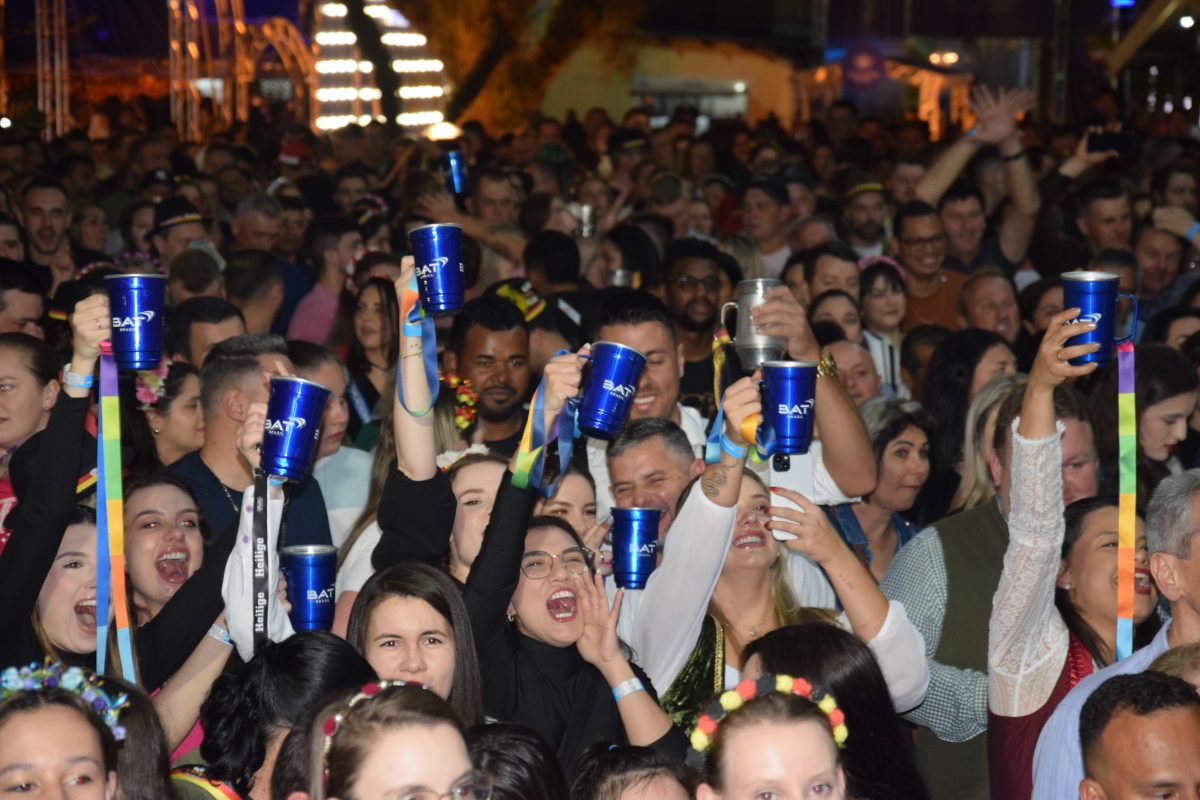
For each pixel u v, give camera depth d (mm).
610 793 3885
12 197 11719
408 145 15156
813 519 4434
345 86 27922
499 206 11484
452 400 6129
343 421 6184
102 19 28719
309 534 5805
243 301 8508
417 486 4543
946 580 5020
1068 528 4664
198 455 5789
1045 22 30703
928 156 15477
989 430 5473
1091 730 3570
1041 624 4426
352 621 4215
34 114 20750
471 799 3068
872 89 32938
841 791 3363
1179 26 29641
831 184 16125
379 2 27797
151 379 5812
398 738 3023
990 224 12750
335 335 8297
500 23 33156
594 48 35000
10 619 4191
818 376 5414
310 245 9641
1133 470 4320
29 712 3180
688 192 13102
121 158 17859
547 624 4570
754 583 4941
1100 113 24344
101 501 4156
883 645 4414
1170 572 4258
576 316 8211
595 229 11258
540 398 4340
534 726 4527
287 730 3789
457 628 4199
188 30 27359
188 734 4461
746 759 3314
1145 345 6402
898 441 6070
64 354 7090
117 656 4418
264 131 19938
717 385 4957
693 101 35531
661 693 4785
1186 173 12570
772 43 35406
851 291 9031
